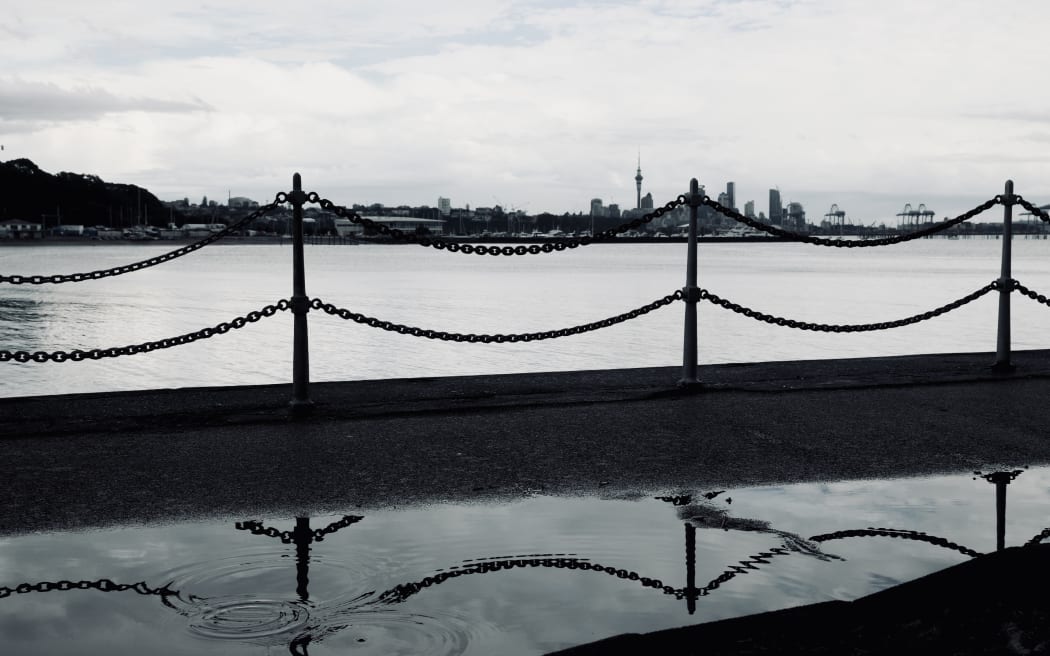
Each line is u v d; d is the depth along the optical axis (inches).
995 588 131.5
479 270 4252.0
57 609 140.8
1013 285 360.8
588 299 1974.7
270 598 145.4
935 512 191.2
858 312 1573.6
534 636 130.5
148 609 141.0
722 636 123.8
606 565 160.1
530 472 219.1
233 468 219.1
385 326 291.6
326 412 278.4
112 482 207.2
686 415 279.4
